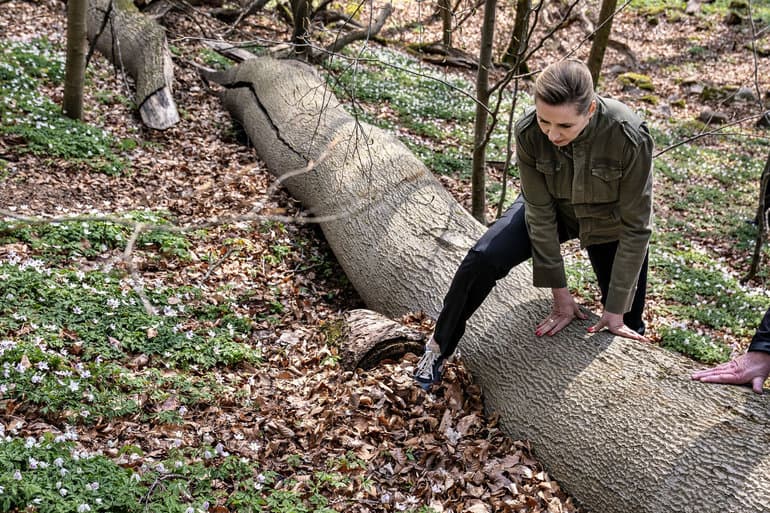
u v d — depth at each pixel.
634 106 17.81
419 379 4.08
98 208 6.95
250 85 9.77
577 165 3.37
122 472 3.37
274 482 3.68
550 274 3.88
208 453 3.71
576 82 2.94
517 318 4.47
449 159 10.58
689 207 11.05
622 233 3.58
